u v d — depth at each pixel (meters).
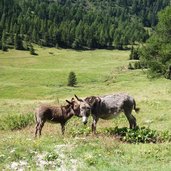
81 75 129.00
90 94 92.25
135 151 16.38
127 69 145.25
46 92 100.75
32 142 17.09
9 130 27.08
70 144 16.94
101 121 27.64
